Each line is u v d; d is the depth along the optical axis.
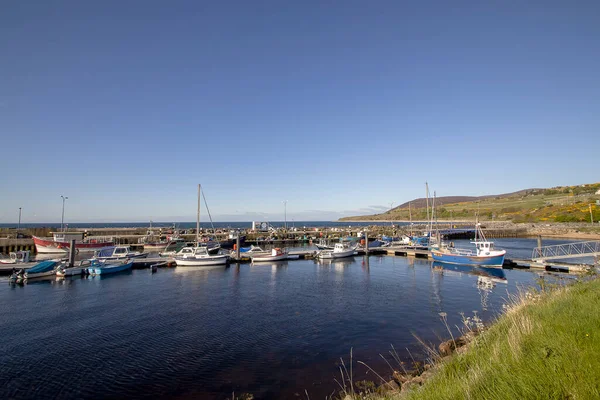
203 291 30.98
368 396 10.63
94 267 39.44
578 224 100.12
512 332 8.66
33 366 15.72
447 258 47.34
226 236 88.12
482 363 7.35
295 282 35.19
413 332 19.45
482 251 45.22
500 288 31.39
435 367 11.11
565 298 11.55
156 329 20.52
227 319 22.31
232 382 14.08
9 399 13.08
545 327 8.37
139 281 36.19
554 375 5.55
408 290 30.72
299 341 18.36
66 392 13.55
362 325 20.83
